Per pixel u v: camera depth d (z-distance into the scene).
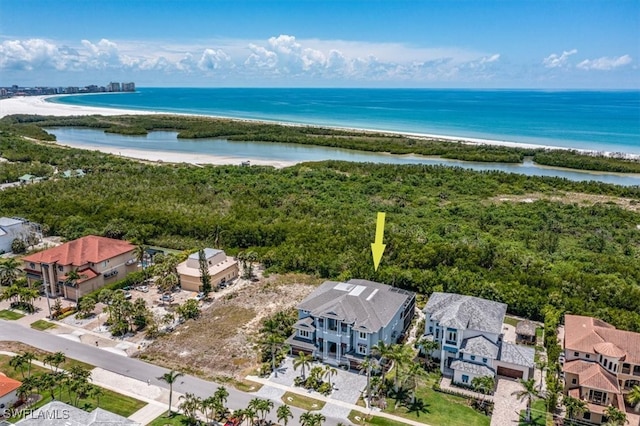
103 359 64.25
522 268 87.06
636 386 52.53
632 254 100.06
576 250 100.69
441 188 154.50
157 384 59.00
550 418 53.03
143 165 171.12
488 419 53.12
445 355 61.31
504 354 60.75
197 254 89.25
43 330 71.75
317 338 64.31
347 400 56.19
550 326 68.06
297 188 147.50
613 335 59.22
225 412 53.09
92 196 127.94
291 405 55.16
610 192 149.12
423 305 79.69
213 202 126.50
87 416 46.44
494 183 157.50
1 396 52.12
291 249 96.44
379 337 62.66
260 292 85.06
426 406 55.28
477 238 104.19
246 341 69.19
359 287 68.94
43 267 81.62
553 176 172.00
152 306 79.69
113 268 87.94
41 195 128.25
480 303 65.19
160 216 111.62
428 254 90.00
